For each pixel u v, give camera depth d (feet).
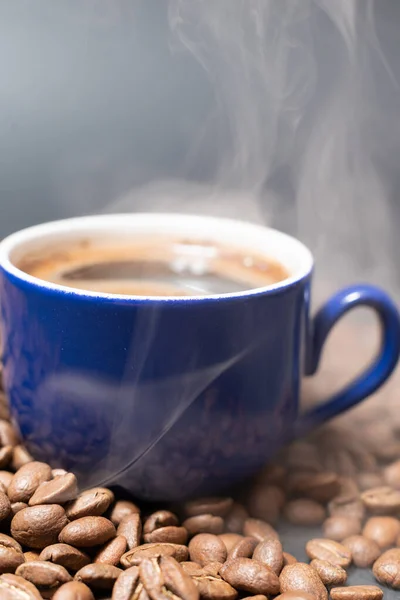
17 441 0.95
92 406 0.88
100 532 0.85
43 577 0.81
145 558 0.82
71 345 0.87
